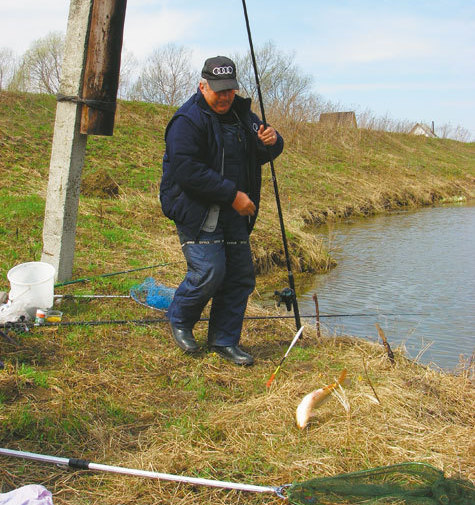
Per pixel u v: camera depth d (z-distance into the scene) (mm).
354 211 17141
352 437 3180
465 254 11344
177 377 3965
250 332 5102
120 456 2973
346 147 25406
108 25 5215
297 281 9062
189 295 4168
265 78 32531
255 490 2686
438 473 2773
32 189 10141
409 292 8523
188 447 3055
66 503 2584
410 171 24594
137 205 10430
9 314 4715
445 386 4172
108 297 5543
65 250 5715
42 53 23062
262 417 3398
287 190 17344
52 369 3908
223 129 3949
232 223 4129
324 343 4988
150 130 17625
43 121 15141
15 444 3002
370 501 2555
